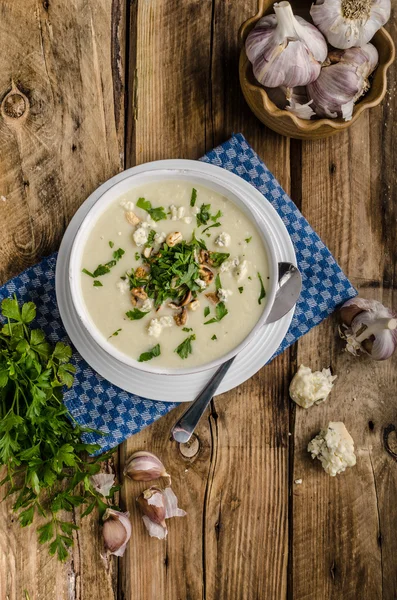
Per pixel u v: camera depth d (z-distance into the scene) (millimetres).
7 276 748
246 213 685
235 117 766
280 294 721
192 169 711
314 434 770
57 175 754
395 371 776
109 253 683
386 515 775
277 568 769
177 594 762
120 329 682
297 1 739
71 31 757
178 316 681
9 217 750
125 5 763
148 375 716
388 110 780
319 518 772
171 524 764
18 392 703
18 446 702
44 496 752
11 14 752
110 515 739
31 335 706
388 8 714
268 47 698
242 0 769
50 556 752
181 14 766
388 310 750
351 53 723
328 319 770
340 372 771
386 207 777
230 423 766
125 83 763
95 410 740
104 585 757
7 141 751
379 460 774
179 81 764
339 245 773
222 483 765
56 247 752
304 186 772
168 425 759
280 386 768
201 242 683
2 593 746
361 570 773
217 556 766
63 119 756
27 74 754
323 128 716
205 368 674
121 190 682
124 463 755
